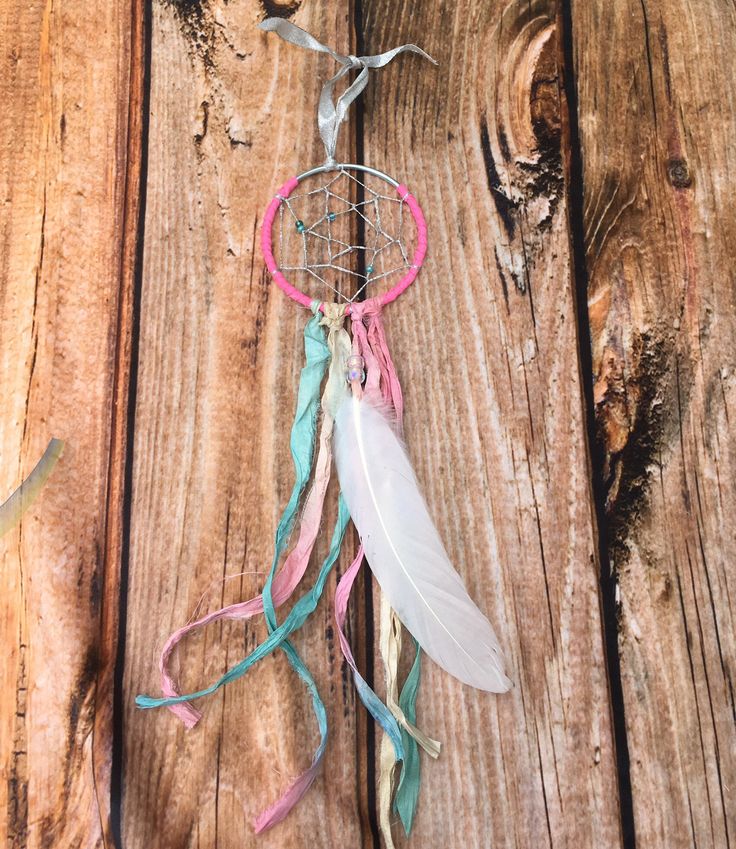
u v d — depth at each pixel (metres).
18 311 0.42
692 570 0.40
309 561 0.40
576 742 0.38
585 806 0.37
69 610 0.39
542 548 0.40
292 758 0.38
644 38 0.46
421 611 0.37
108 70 0.45
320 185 0.43
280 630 0.37
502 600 0.39
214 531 0.40
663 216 0.43
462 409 0.41
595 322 0.42
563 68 0.45
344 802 0.38
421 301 0.42
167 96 0.45
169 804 0.37
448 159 0.44
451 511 0.40
